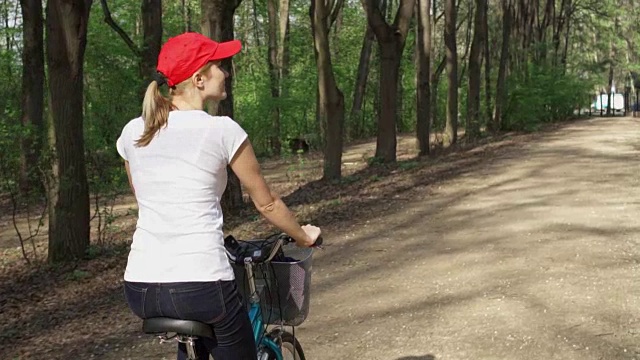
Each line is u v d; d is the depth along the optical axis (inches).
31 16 663.1
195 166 96.7
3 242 491.2
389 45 736.3
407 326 212.7
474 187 501.0
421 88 818.8
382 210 437.1
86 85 719.7
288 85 1171.9
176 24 1141.7
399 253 316.8
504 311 218.7
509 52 1350.9
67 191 372.8
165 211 96.0
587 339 190.2
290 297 111.6
